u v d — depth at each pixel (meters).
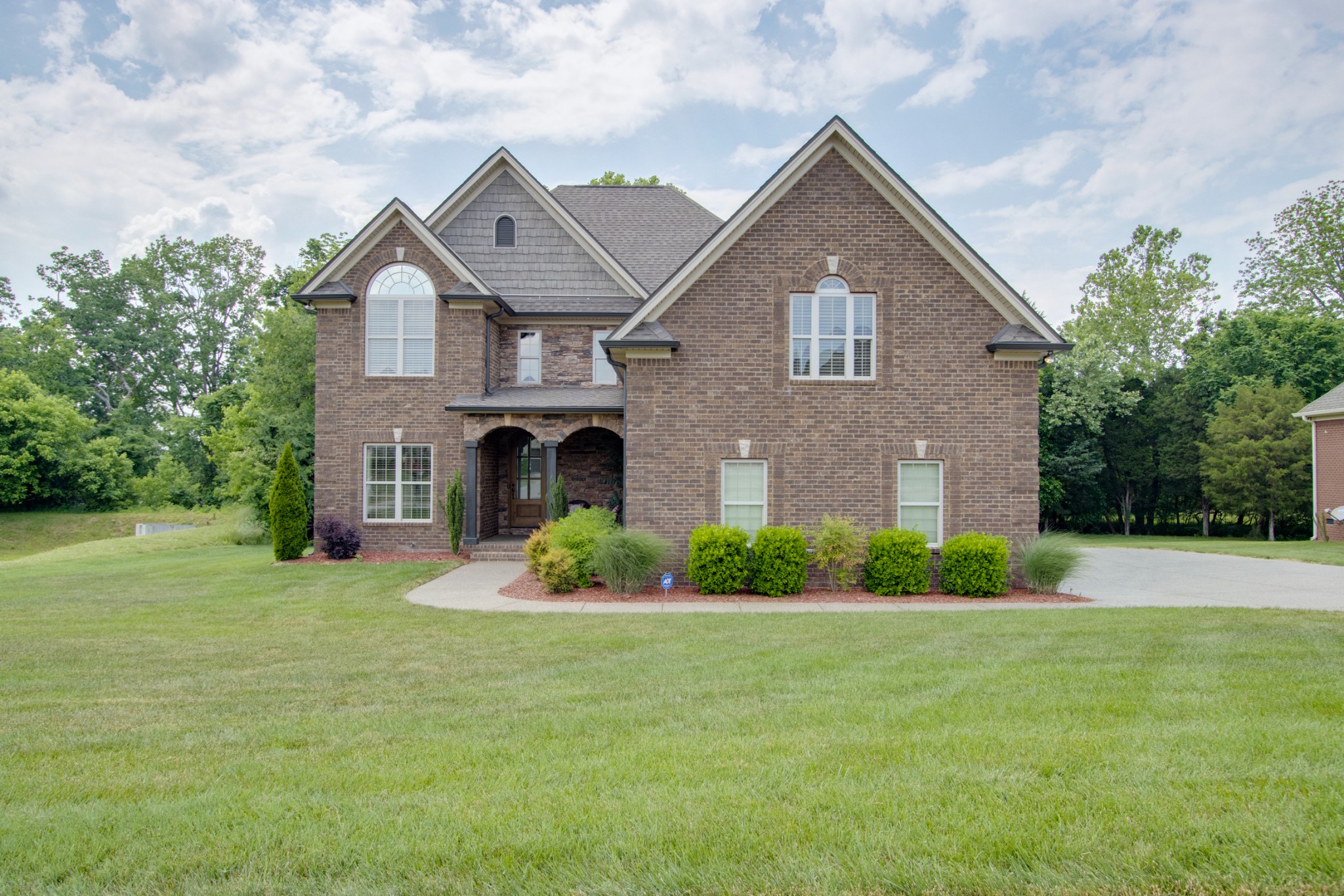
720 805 4.29
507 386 22.45
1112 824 3.99
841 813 4.16
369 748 5.50
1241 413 32.81
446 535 20.94
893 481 15.14
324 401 20.89
